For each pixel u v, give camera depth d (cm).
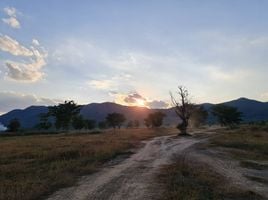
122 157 3225
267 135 6631
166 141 5731
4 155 3303
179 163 2627
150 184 1777
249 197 1530
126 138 6159
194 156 3341
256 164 2809
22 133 10469
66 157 3009
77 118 12444
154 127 13550
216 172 2261
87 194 1544
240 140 5359
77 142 4850
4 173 2128
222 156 3406
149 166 2542
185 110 8450
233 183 1877
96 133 9138
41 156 3133
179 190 1567
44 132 10800
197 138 6512
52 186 1709
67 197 1482
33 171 2198
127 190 1628
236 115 12606
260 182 1967
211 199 1455
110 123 13800
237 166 2669
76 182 1855
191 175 2055
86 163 2627
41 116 12100
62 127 11700
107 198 1462
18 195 1453
